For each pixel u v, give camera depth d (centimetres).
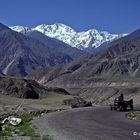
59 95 14250
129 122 5306
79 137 3484
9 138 3250
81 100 13362
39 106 9838
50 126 4638
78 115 6962
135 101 15688
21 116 5819
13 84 13000
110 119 5928
